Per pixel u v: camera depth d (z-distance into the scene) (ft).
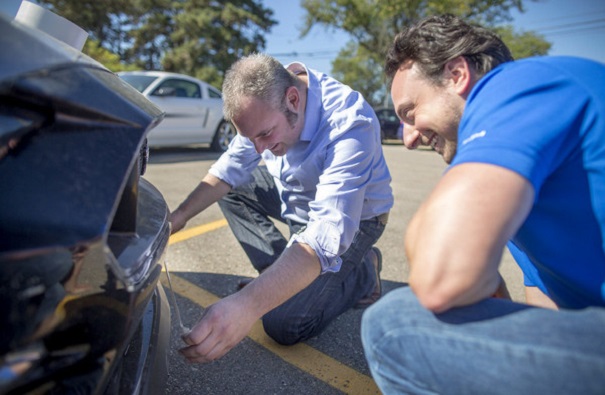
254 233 6.86
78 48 3.75
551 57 3.00
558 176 2.74
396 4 60.95
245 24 98.73
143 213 3.28
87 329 2.40
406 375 2.92
